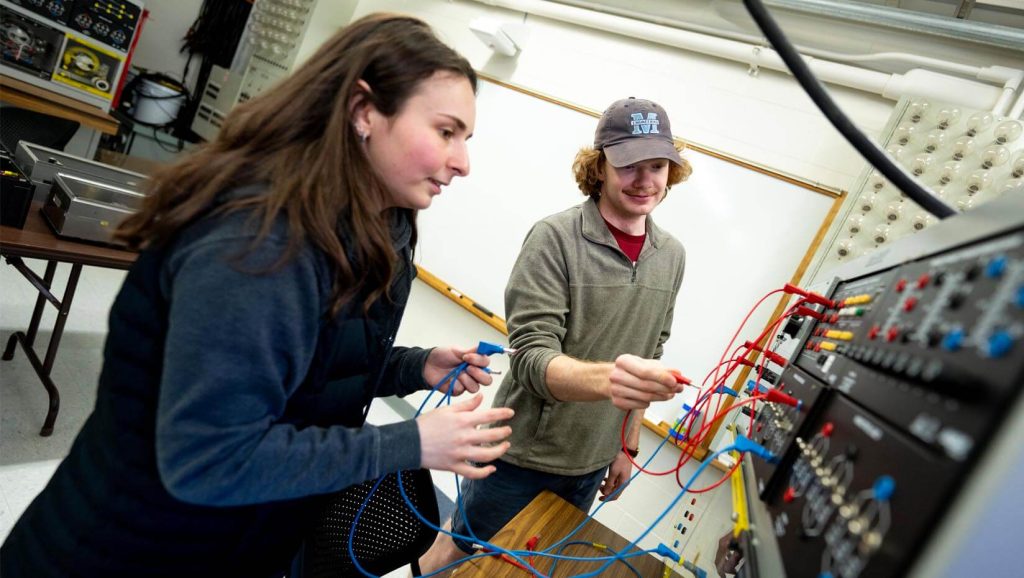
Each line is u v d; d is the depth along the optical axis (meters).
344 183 0.69
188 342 0.57
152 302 0.66
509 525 1.09
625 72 2.52
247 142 0.68
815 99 0.59
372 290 0.78
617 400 0.96
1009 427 0.29
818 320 0.81
